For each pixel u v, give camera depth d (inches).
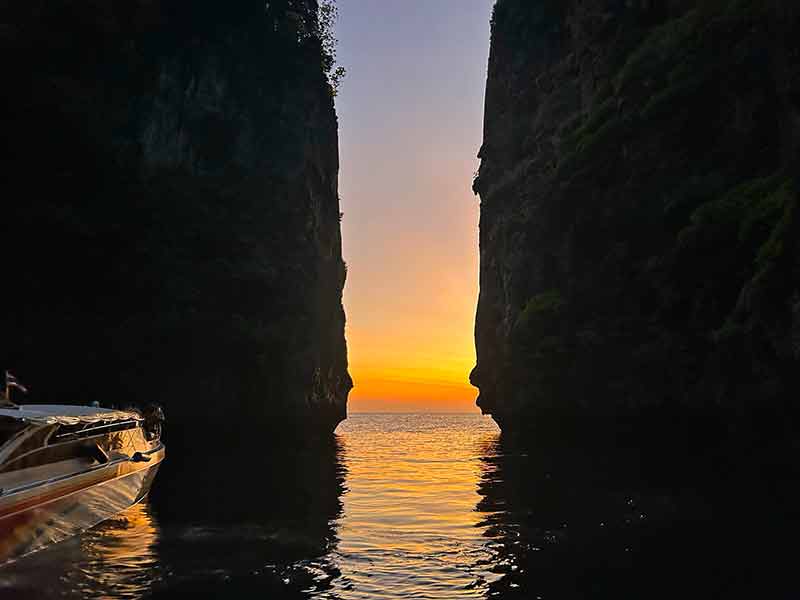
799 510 637.3
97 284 1726.1
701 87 1380.4
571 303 1723.7
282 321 2449.6
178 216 2110.0
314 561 459.8
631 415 1487.5
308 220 2805.1
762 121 1259.2
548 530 570.3
